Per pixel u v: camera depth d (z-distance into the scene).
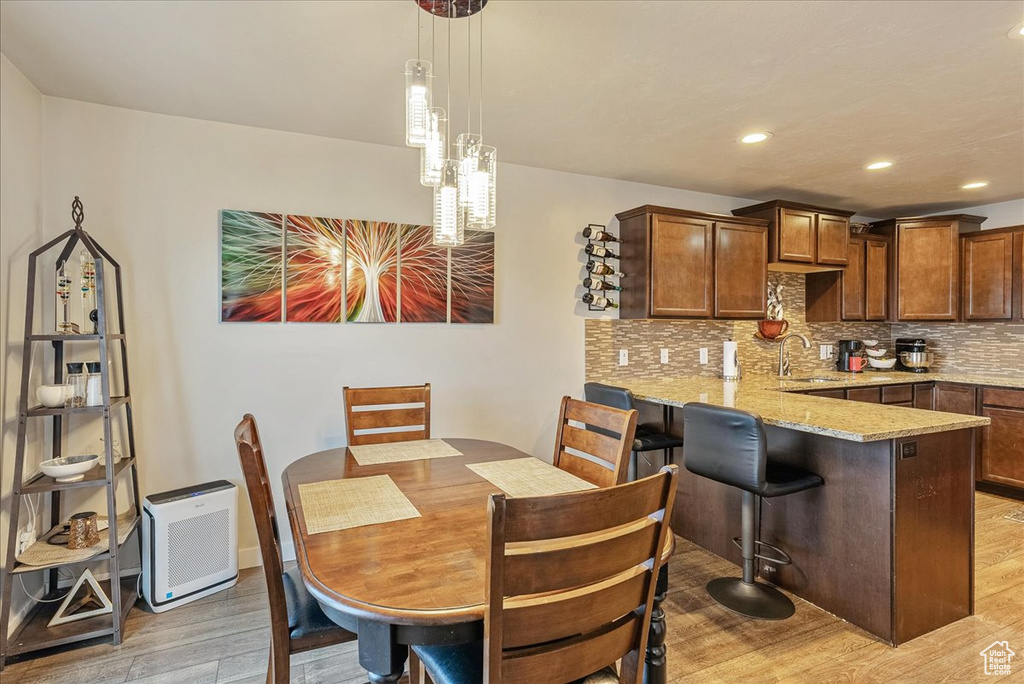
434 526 1.37
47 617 2.15
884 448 2.09
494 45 1.92
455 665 1.20
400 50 1.96
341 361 2.90
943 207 4.52
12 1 1.66
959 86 2.25
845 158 3.20
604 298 3.61
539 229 3.45
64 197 2.38
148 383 2.53
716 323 4.19
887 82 2.21
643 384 3.65
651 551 1.07
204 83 2.24
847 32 1.83
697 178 3.64
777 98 2.38
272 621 1.30
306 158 2.82
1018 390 3.77
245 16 1.75
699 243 3.62
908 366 4.68
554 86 2.26
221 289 2.64
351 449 2.21
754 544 2.45
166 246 2.56
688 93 2.31
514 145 2.99
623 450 1.76
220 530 2.46
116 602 2.05
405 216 3.05
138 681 1.84
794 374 4.39
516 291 3.38
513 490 1.66
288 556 2.78
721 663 1.96
